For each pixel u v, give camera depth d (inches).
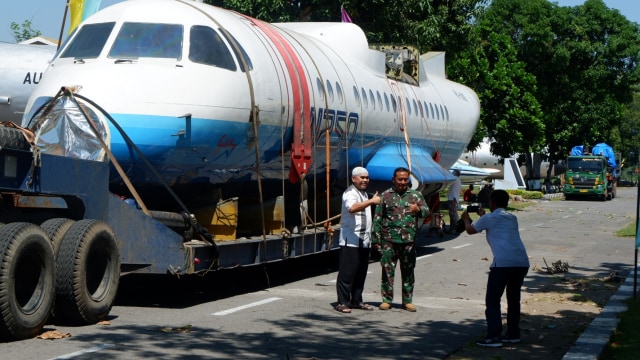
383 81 733.3
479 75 1601.9
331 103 606.2
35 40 1171.3
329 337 368.2
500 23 2319.1
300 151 561.9
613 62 2411.4
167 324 385.4
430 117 844.6
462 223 368.2
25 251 329.7
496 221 358.3
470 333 386.9
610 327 389.4
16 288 335.0
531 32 2288.4
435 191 842.2
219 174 502.3
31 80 894.4
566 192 2300.7
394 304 475.8
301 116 559.5
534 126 1632.6
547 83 2388.0
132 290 503.2
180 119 461.7
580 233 1066.1
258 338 359.3
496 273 352.8
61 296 361.1
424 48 1328.7
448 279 598.2
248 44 517.7
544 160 2810.0
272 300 476.4
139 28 481.1
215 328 379.9
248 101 498.3
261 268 644.7
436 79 945.5
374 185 724.0
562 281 590.2
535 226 1192.2
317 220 640.4
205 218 498.0
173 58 471.8
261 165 532.7
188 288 520.1
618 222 1309.1
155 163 464.8
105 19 489.1
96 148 432.5
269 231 544.7
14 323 325.1
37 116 444.1
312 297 494.0
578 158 2295.8
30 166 345.1
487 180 1878.7
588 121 2486.5
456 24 1373.0
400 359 325.7
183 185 491.8
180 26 485.1
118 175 459.8
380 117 704.4
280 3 1173.7
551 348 351.6
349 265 439.2
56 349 317.4
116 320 391.5
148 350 322.3
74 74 458.0
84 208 393.1
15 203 361.4
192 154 473.1
